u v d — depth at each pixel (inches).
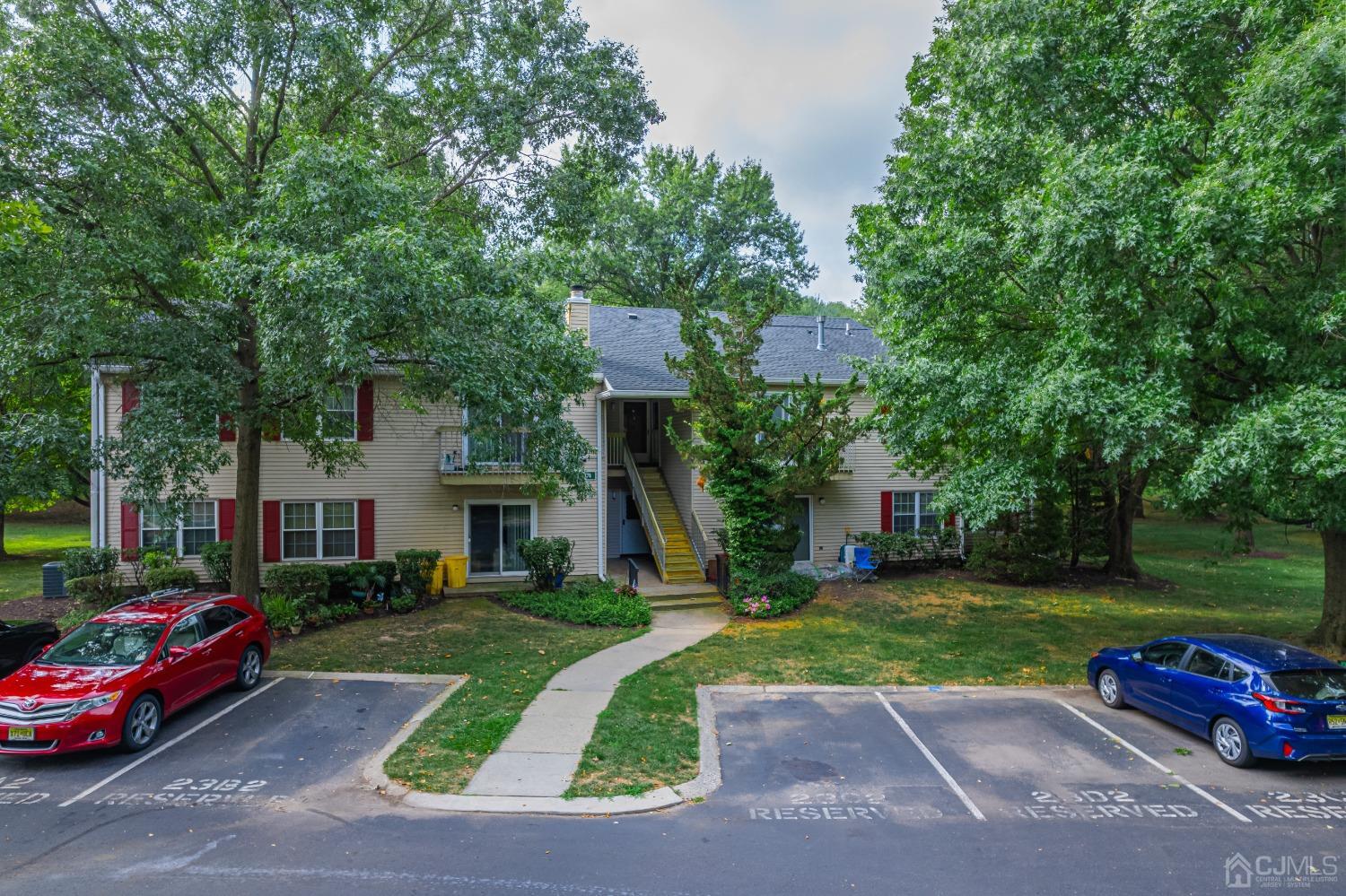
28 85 450.0
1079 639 574.9
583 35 607.5
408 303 422.6
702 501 813.2
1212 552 1047.6
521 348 509.0
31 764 335.6
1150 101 454.9
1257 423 337.1
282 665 493.0
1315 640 545.6
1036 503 793.6
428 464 746.2
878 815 292.4
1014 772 335.6
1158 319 387.5
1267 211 346.9
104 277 466.6
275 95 560.4
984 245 466.9
